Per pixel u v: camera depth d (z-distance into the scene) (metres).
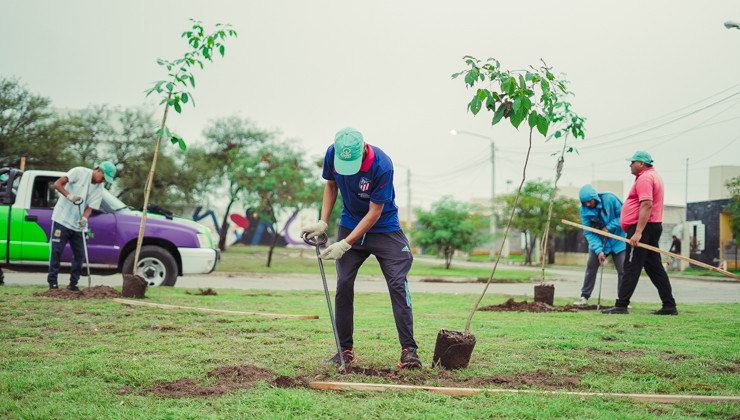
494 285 14.84
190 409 2.78
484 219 25.97
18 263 9.04
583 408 2.85
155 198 25.62
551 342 4.64
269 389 3.13
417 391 3.16
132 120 25.44
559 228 36.03
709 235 29.73
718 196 34.69
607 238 7.86
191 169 27.56
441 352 3.73
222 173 31.75
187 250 9.61
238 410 2.75
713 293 12.59
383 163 3.67
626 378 3.60
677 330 5.49
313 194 20.53
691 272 27.42
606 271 28.33
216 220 39.59
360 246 3.89
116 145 25.14
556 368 3.81
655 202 6.85
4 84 21.45
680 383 3.44
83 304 6.38
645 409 2.89
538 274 21.34
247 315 6.08
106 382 3.30
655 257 6.95
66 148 23.41
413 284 14.74
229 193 31.91
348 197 3.83
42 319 5.41
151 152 25.55
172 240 9.57
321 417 2.68
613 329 5.48
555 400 2.96
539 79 3.61
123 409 2.77
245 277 14.64
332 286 11.88
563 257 39.25
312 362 3.83
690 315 6.87
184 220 10.26
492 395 3.09
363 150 3.59
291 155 21.20
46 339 4.56
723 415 2.81
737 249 28.39
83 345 4.34
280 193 20.25
